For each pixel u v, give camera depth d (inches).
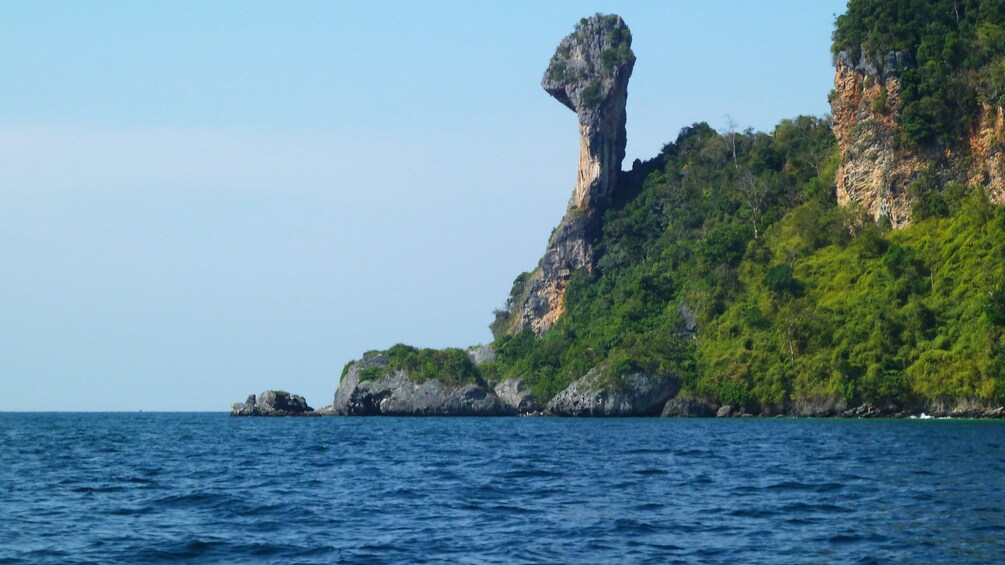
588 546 1285.7
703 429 4261.8
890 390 4992.6
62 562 1232.8
